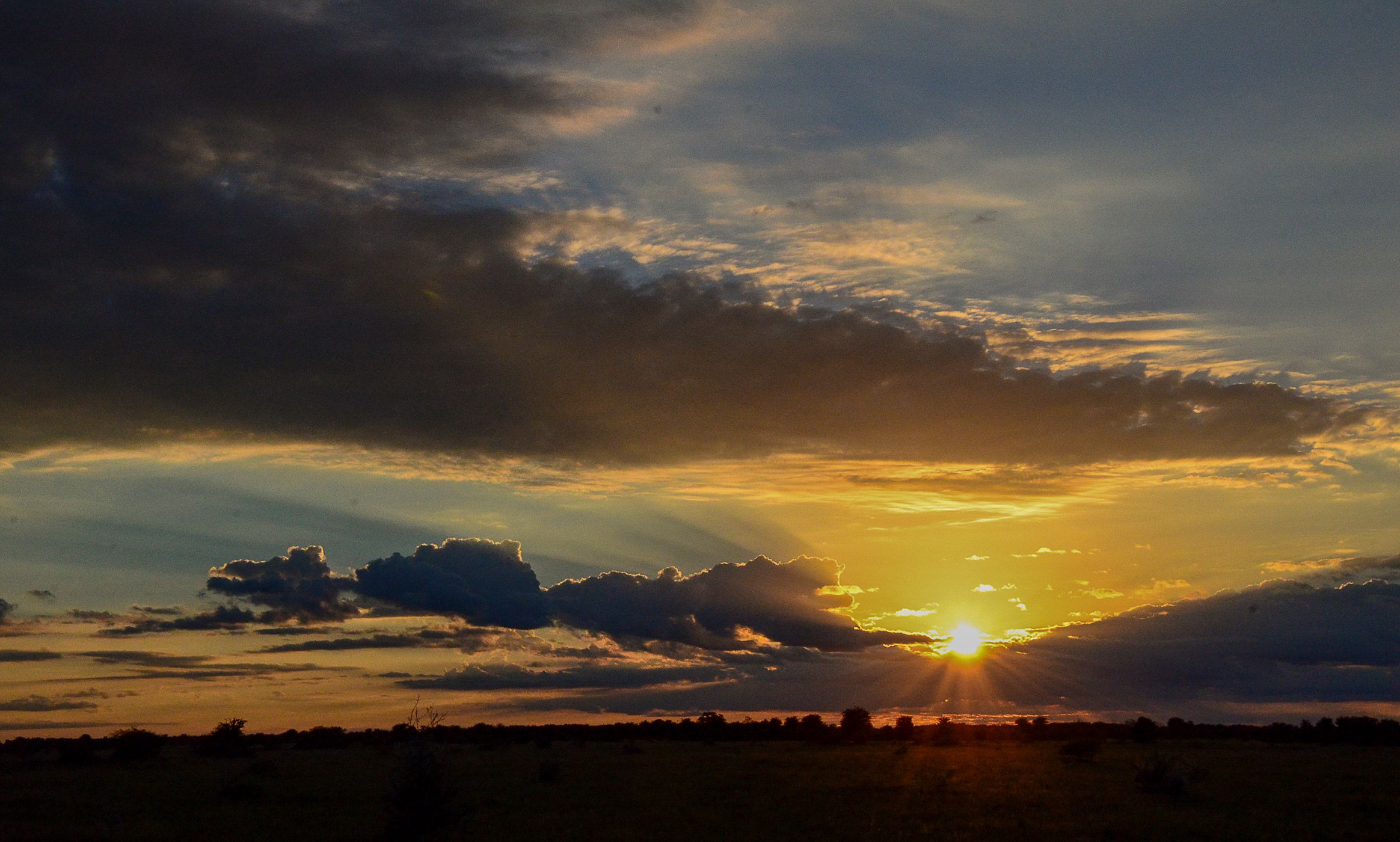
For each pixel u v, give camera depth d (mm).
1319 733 103625
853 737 106688
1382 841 29516
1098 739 96812
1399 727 101938
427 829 28781
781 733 115875
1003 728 119000
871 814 35250
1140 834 30641
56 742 99062
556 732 120625
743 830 31500
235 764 68000
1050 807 37625
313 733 108000
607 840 29484
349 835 30453
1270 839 29594
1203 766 59438
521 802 40094
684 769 59219
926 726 116375
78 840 29719
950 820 33844
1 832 31125
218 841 29359
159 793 44312
